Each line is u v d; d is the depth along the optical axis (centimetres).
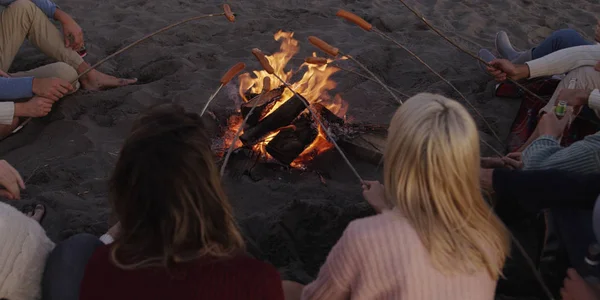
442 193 156
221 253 143
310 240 293
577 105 316
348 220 300
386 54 492
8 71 445
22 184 251
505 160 281
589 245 229
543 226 276
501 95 429
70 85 358
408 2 600
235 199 319
